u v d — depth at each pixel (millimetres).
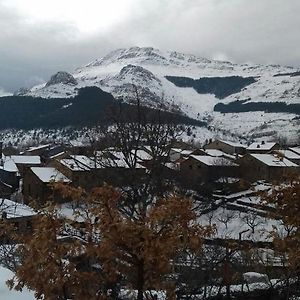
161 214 7078
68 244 7195
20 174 59688
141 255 6965
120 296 8516
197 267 12070
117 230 7031
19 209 26531
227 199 41062
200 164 58031
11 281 7734
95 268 7703
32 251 7191
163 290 7340
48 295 7078
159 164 12641
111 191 7406
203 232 7332
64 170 22016
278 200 9031
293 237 8812
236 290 15320
